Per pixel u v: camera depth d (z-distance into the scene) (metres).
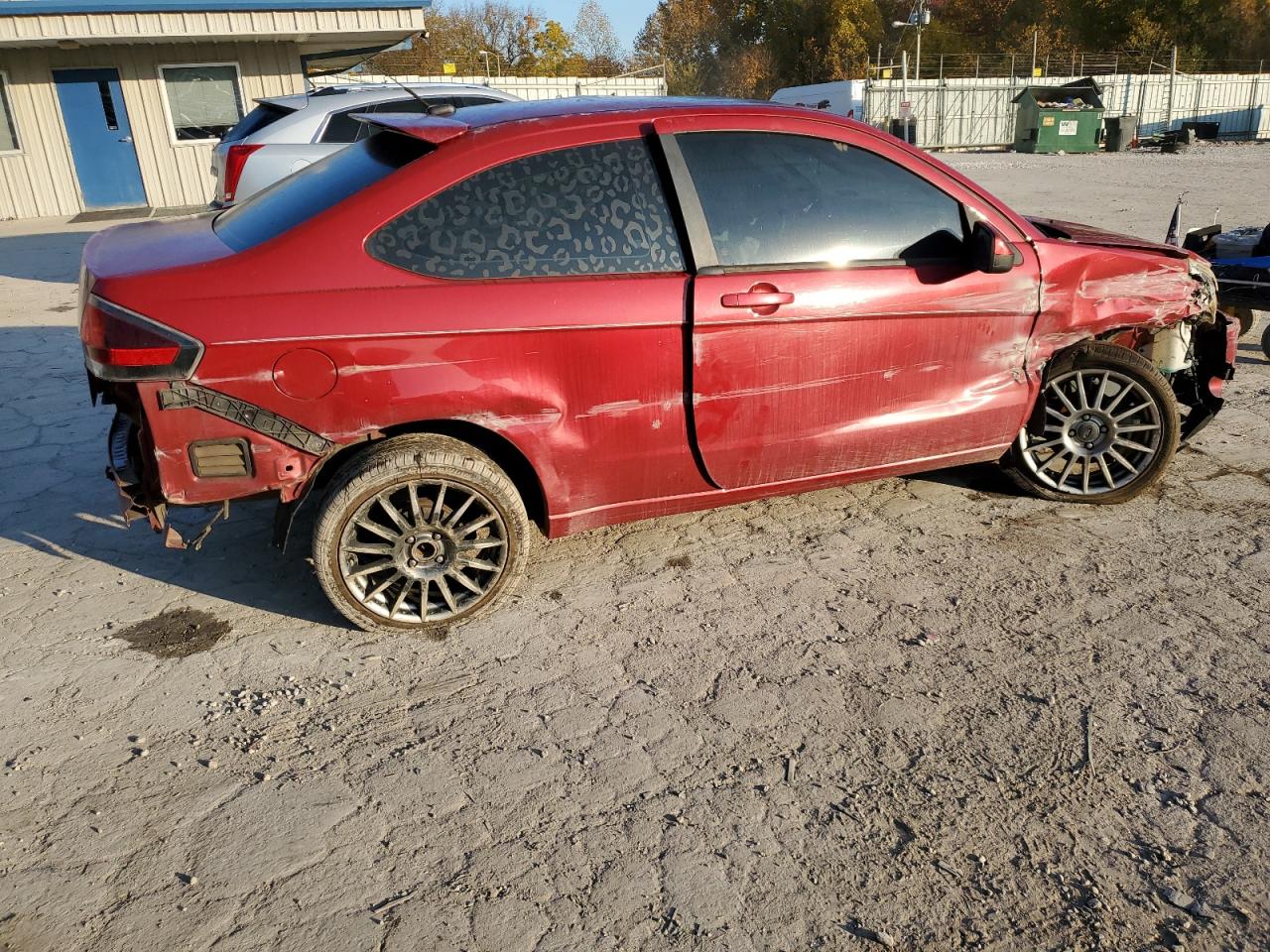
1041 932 2.19
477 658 3.26
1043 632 3.38
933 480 4.68
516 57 58.03
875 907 2.26
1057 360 4.08
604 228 3.25
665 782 2.67
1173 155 28.06
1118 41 55.00
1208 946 2.15
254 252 2.98
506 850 2.44
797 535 4.14
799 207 3.47
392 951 2.13
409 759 2.77
